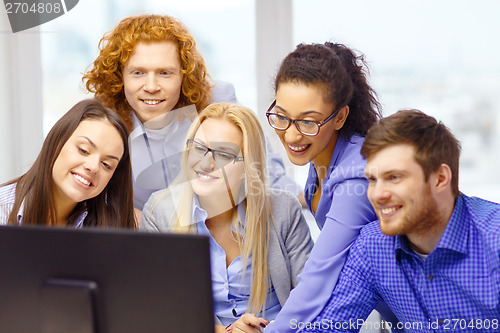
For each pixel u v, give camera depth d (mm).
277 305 1618
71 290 965
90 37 2973
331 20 2871
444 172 1151
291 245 1603
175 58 1841
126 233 946
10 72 2900
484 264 1184
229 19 2930
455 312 1229
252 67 2941
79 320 969
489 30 2830
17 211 1543
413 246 1262
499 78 2855
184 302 941
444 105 2898
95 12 2963
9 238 988
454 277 1206
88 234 959
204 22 2943
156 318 954
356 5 2855
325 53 1415
